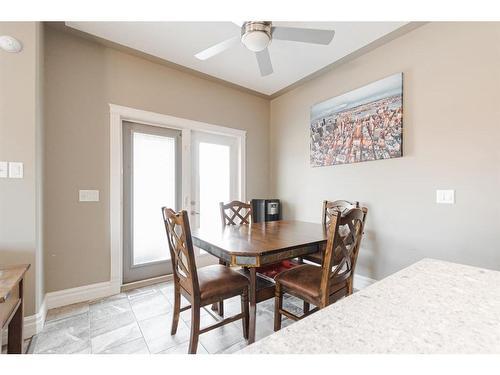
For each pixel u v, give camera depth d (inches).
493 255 69.1
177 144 118.0
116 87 98.2
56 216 84.9
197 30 85.0
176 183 117.8
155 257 111.2
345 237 58.2
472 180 72.8
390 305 22.9
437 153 79.9
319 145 119.4
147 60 105.8
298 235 73.9
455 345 17.1
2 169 64.8
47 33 83.7
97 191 93.0
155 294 95.4
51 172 84.0
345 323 19.8
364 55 100.5
